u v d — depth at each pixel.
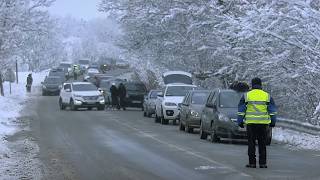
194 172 21.31
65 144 31.75
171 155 26.81
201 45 62.59
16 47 72.62
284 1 40.44
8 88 99.00
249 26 41.75
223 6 59.25
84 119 53.00
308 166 23.17
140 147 30.39
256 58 46.00
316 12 38.09
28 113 59.78
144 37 69.00
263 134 22.56
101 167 22.78
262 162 22.59
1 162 24.02
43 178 19.98
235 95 34.25
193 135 38.34
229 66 56.09
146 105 57.75
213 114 33.34
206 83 67.62
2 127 41.03
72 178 20.02
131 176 20.42
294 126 36.53
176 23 64.69
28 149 28.98
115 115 59.72
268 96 22.59
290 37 39.78
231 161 24.59
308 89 42.06
